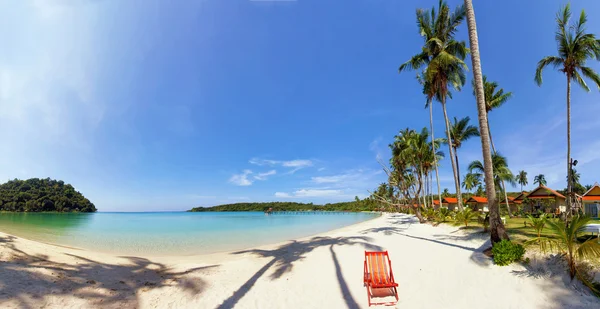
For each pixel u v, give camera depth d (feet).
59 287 21.95
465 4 34.47
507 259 25.26
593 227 29.40
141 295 22.99
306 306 21.20
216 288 24.99
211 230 98.12
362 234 61.11
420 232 56.75
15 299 18.52
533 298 19.43
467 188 207.21
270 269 31.81
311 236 70.64
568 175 59.00
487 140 31.50
